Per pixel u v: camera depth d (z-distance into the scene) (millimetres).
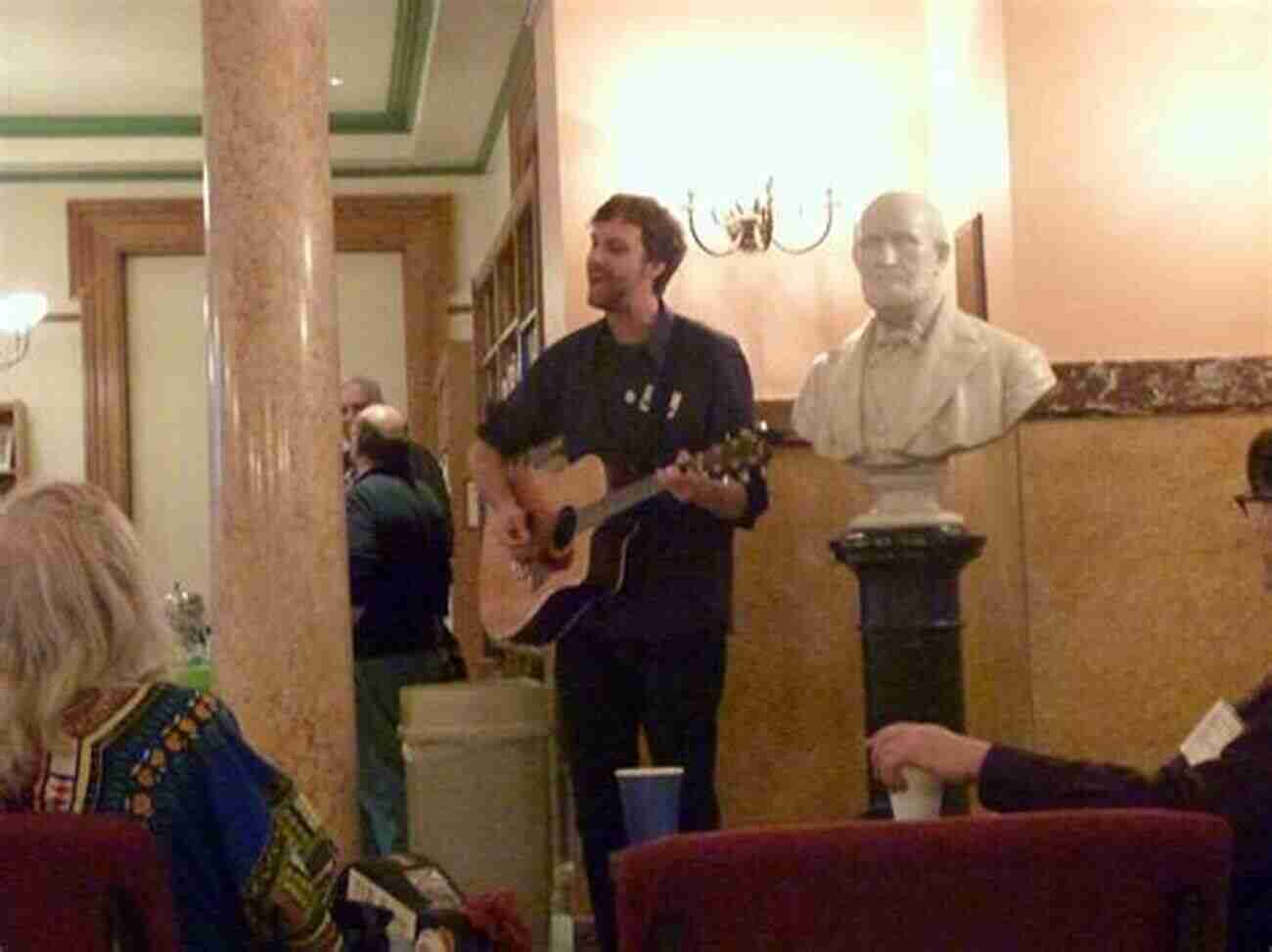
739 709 5477
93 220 10859
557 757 5441
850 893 1712
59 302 10867
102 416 10852
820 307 5629
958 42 5441
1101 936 1750
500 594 4473
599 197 5641
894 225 4254
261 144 4723
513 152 8078
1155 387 4988
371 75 9836
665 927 1706
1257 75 5102
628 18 5652
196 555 10977
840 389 4348
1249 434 5004
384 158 10617
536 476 4453
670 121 5645
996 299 5168
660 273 4430
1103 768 2342
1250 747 2314
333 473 4770
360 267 11031
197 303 11047
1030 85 5043
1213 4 5090
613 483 4359
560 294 5723
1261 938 2328
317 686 4688
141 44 9289
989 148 5180
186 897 2277
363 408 7105
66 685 2260
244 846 2275
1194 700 4977
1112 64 5066
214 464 4746
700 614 4309
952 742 2398
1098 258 5039
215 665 4734
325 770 4676
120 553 2324
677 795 3227
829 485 5523
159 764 2275
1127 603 4977
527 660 6867
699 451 4363
